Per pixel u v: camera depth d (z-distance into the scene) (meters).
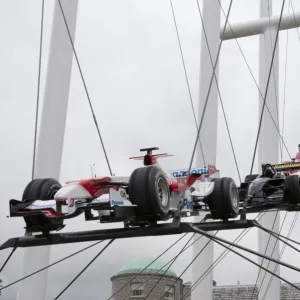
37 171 15.68
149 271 47.09
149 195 6.86
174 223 7.14
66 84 16.48
